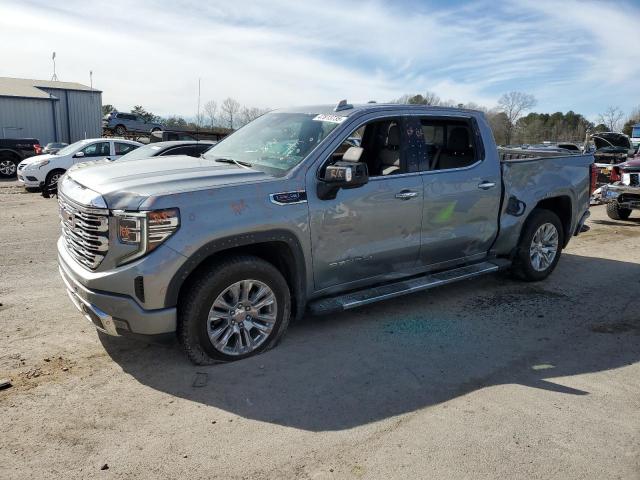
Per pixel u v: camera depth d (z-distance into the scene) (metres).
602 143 21.42
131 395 3.61
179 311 3.89
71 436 3.13
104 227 3.68
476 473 2.91
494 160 5.70
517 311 5.52
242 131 5.48
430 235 5.18
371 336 4.75
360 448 3.10
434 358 4.35
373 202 4.65
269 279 4.15
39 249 7.70
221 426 3.28
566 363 4.35
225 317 4.02
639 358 4.49
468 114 5.60
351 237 4.58
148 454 2.99
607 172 13.32
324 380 3.91
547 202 6.60
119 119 41.50
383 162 5.22
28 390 3.62
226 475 2.83
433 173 5.16
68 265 4.08
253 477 2.83
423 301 5.75
